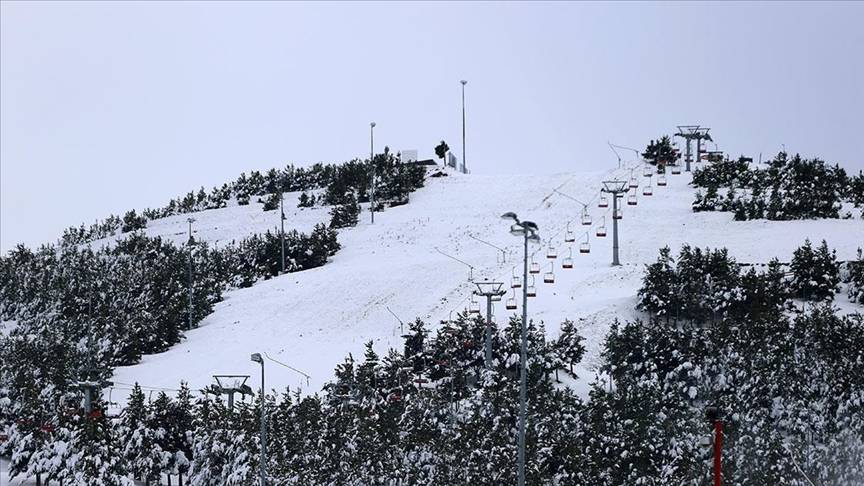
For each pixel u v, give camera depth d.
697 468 88.00
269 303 179.12
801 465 90.31
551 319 143.50
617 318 139.12
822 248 148.75
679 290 137.38
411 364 128.38
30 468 110.88
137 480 119.69
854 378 103.25
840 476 88.88
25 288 188.75
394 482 95.06
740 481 86.06
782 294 134.62
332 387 114.88
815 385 105.44
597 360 130.50
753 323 118.75
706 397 109.31
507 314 149.38
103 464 104.44
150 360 157.88
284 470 97.50
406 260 193.75
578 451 92.12
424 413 104.38
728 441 92.94
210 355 156.25
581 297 153.38
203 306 177.38
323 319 167.12
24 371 131.88
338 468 96.88
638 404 100.31
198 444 107.88
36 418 118.94
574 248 185.50
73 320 170.25
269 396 114.94
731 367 109.94
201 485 106.50
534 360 119.44
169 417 113.06
